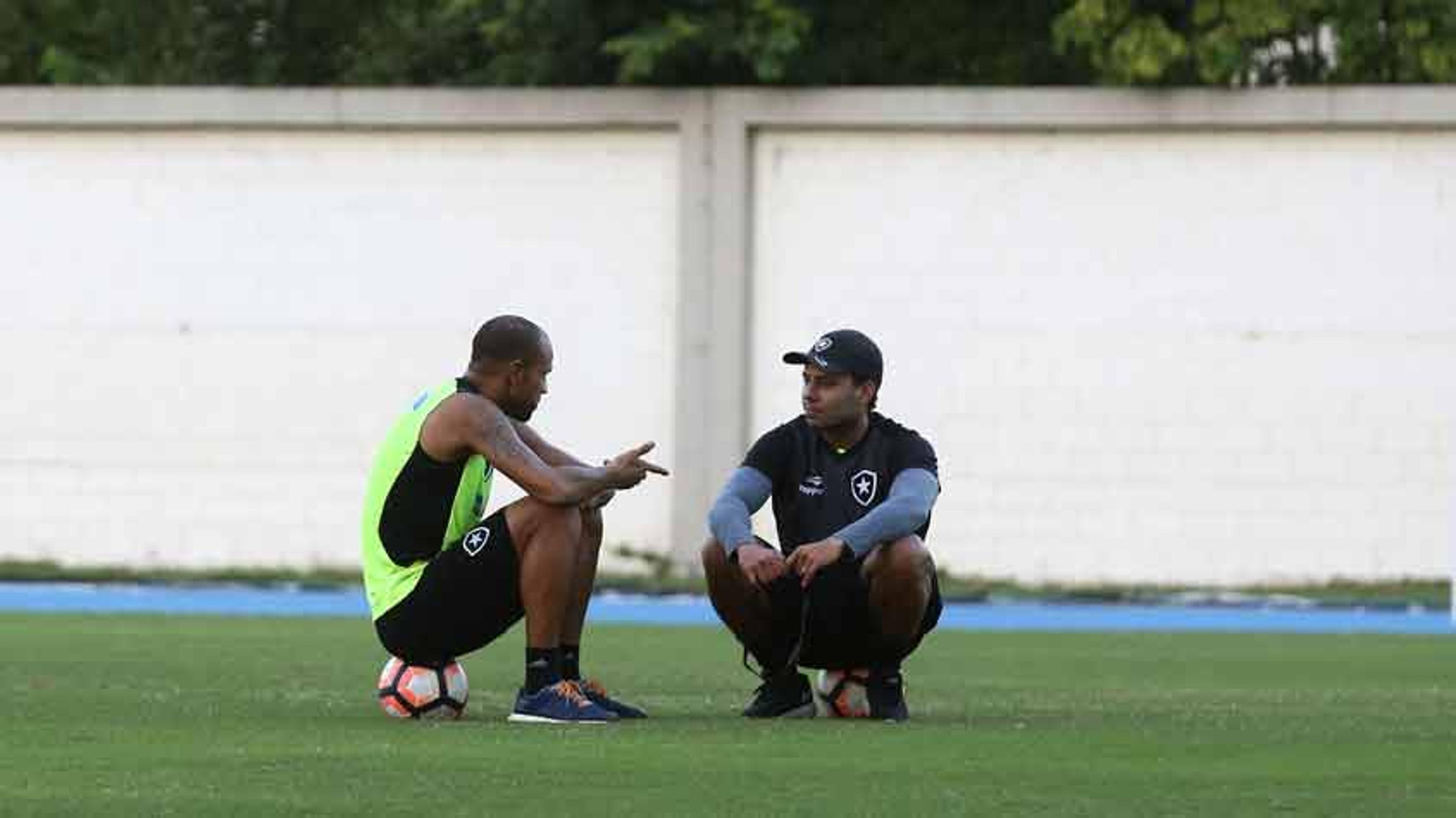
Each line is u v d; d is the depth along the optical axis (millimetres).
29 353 83875
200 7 93312
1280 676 45094
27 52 95188
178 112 82750
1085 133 79562
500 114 81625
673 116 80750
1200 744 28234
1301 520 78875
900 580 29891
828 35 84875
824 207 80688
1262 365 78875
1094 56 79688
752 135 80938
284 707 33281
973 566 80312
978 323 80125
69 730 29047
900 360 80500
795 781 23750
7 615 62281
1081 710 34406
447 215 82312
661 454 81375
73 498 83812
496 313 82250
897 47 86625
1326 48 82500
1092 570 79812
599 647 52188
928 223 80312
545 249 82000
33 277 83875
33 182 83812
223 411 83250
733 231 80562
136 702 34188
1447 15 80812
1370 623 66875
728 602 30766
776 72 79688
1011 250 79938
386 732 28625
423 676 30406
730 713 32688
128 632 55000
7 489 84062
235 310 83125
